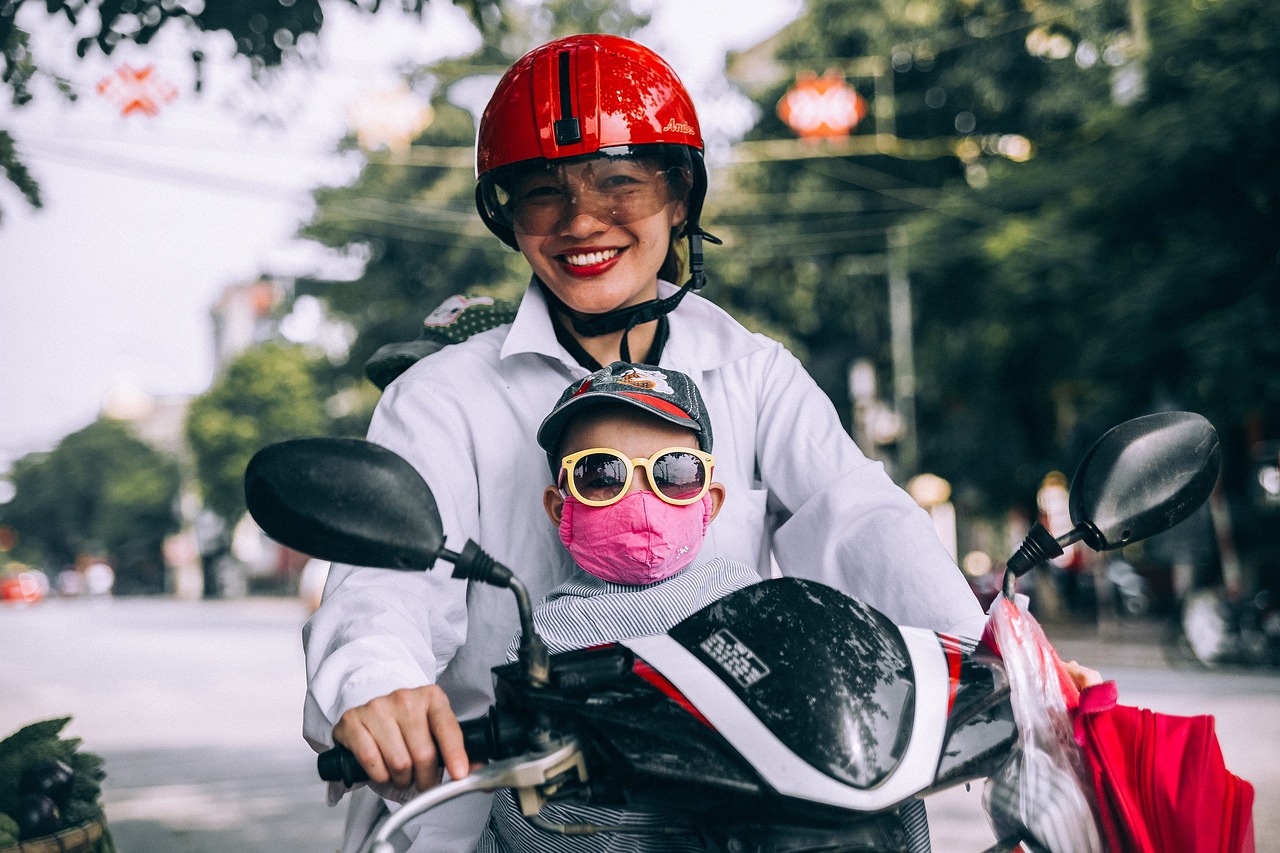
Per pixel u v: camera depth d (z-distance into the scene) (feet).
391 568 4.83
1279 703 31.40
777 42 71.77
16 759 9.50
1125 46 56.54
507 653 6.55
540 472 7.06
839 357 80.38
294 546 4.84
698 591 5.81
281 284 88.99
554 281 7.21
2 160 14.23
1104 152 48.60
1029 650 5.05
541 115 6.93
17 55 14.30
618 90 6.98
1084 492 5.40
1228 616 41.78
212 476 146.82
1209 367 41.45
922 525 6.66
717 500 6.33
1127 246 48.88
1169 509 5.38
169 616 121.49
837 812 4.33
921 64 69.67
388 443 6.97
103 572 193.67
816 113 45.01
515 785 4.56
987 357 62.95
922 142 69.87
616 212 7.01
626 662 4.76
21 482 272.72
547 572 6.93
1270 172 41.39
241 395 146.00
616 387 5.76
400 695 4.90
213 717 35.29
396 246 83.97
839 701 4.48
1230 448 53.47
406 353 8.42
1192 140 41.27
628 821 4.96
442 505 6.82
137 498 230.68
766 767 4.36
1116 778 4.99
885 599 6.52
